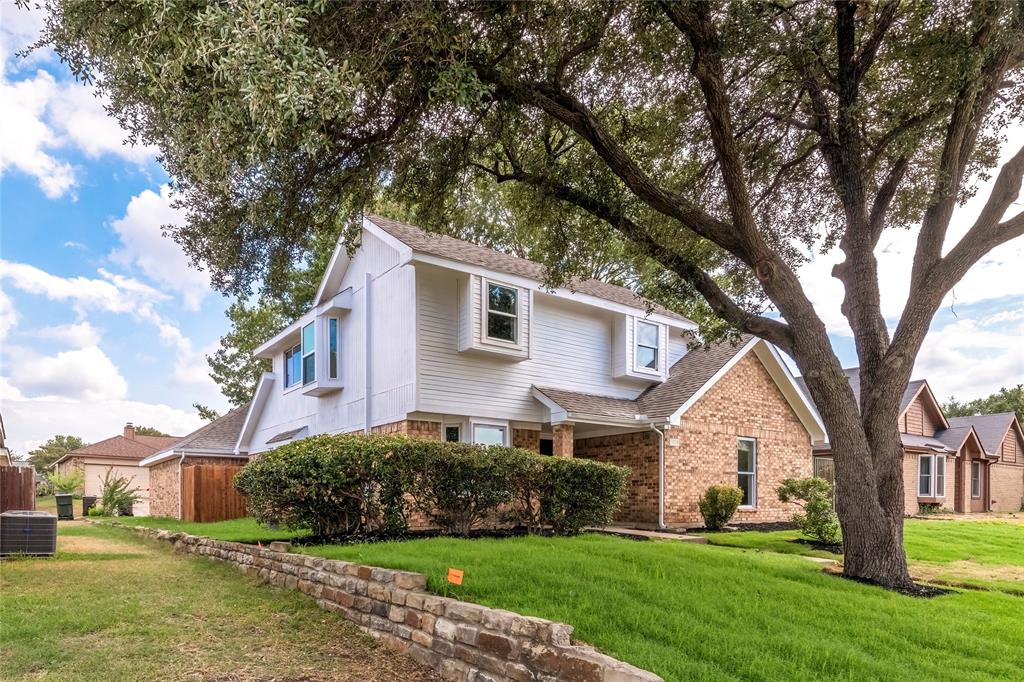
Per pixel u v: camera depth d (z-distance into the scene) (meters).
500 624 4.05
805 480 10.98
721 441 15.09
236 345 29.45
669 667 3.64
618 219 8.53
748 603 5.11
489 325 12.96
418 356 12.30
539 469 9.38
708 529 13.31
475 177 9.09
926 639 4.54
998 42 6.68
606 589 5.20
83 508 22.80
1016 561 9.16
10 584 7.14
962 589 6.73
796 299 7.18
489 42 6.73
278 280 7.77
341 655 4.85
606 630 4.23
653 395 15.72
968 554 9.80
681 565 6.45
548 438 15.38
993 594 6.38
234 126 5.09
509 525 9.62
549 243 9.86
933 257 7.14
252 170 6.59
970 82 6.83
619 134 9.05
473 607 4.34
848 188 7.79
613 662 3.40
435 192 8.55
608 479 10.05
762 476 15.84
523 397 13.92
